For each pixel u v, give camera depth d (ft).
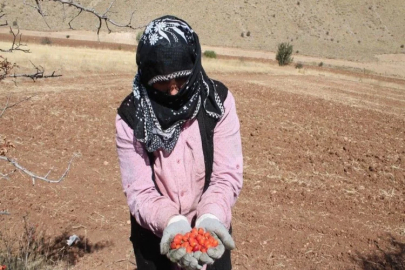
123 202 19.65
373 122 42.63
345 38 339.98
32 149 25.58
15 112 33.40
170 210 6.52
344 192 22.80
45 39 133.80
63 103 37.88
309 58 272.72
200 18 328.90
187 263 5.71
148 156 6.96
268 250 16.49
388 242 17.79
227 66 90.63
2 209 17.90
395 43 340.59
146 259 7.36
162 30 6.23
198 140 6.79
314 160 27.89
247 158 27.14
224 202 6.68
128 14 220.02
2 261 12.78
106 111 36.52
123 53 107.65
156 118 6.55
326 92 64.08
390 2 381.81
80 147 26.76
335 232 18.22
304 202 21.13
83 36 197.88
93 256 15.40
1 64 11.03
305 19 347.77
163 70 6.16
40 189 20.08
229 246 6.20
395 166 27.78
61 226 17.15
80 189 20.57
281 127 36.04
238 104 44.55
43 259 14.06
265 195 21.63
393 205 21.54
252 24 333.42
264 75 83.76
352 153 30.04
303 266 15.66
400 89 84.99
